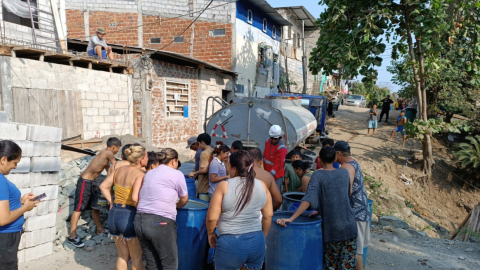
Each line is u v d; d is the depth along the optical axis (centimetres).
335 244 416
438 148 1692
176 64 1442
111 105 1147
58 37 1165
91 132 1077
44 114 922
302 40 2984
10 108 846
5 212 317
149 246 395
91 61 1051
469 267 560
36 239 503
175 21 1900
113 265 497
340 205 409
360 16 1208
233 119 828
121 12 1919
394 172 1465
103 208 563
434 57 1293
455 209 1362
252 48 2089
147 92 1298
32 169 491
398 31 1352
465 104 1711
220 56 1869
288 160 833
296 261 414
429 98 1961
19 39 1050
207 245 487
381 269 532
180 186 404
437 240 727
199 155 655
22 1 1056
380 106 4062
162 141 1391
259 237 346
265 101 816
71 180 648
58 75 966
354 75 1255
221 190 342
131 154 418
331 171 416
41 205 507
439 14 1156
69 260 506
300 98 1396
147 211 384
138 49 1304
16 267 344
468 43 1348
